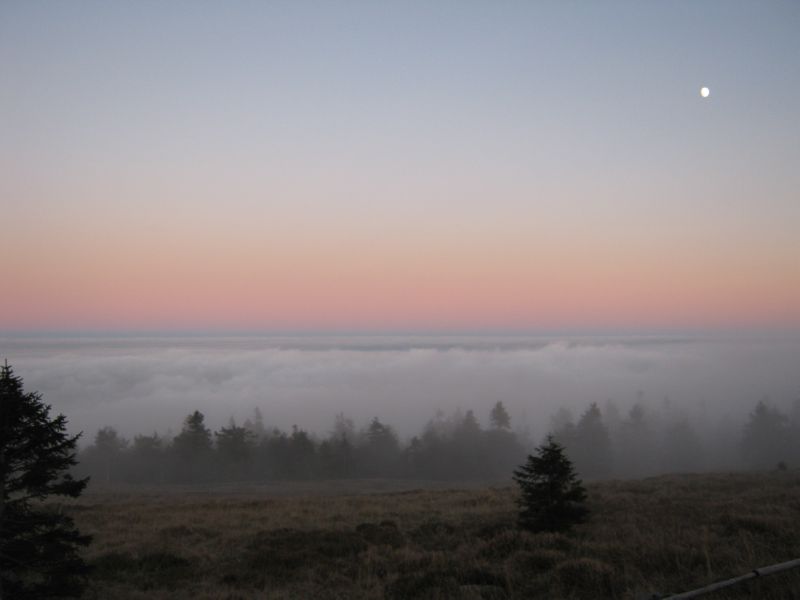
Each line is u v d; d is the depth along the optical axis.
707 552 10.68
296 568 13.48
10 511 10.20
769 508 17.05
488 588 10.20
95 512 25.02
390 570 12.50
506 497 27.23
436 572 11.48
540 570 11.32
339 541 16.02
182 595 11.53
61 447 10.53
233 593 11.37
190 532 18.94
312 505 27.22
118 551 15.57
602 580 10.00
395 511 23.27
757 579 8.59
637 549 12.05
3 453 10.10
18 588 10.18
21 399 10.19
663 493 25.05
